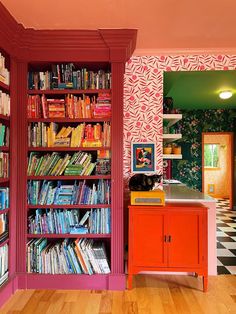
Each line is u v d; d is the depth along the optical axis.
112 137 2.71
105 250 2.92
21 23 2.46
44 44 2.66
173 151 3.77
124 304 2.42
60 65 2.77
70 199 2.74
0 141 2.41
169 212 2.69
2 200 2.44
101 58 2.72
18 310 2.32
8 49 2.51
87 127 2.77
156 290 2.69
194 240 2.68
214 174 9.48
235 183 7.04
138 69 3.15
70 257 2.73
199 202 3.02
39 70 2.98
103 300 2.49
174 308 2.36
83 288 2.70
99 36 2.62
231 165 7.07
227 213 6.61
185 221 2.69
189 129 6.95
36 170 2.74
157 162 3.14
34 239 2.86
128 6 2.17
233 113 6.91
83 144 2.75
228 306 2.40
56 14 2.29
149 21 2.42
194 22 2.44
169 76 3.58
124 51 2.68
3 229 2.48
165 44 2.94
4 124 2.62
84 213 2.96
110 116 2.74
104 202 2.75
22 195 2.71
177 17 2.35
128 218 2.79
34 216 2.82
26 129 2.72
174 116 3.37
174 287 2.76
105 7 2.19
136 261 2.70
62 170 2.75
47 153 2.89
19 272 2.71
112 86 2.71
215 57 3.12
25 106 2.72
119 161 2.71
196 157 6.91
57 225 2.75
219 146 9.48
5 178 2.50
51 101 2.76
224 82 4.39
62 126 2.99
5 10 2.18
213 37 2.76
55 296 2.56
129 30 2.56
